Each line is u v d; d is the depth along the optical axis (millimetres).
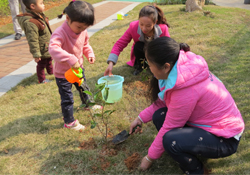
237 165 1927
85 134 2510
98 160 2131
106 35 6191
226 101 1703
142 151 2221
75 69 2199
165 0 11367
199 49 4703
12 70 4402
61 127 2646
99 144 2355
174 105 1658
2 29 7277
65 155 2219
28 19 3365
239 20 6809
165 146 1702
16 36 6332
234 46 4746
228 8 8523
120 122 2662
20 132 2572
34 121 2771
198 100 1652
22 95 3438
